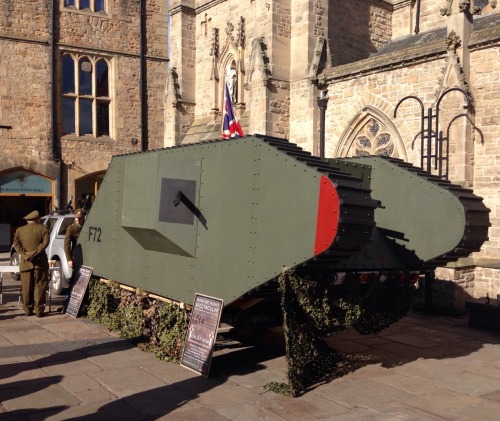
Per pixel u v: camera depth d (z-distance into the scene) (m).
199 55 19.92
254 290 5.61
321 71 14.65
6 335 7.68
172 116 19.86
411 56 11.89
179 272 6.61
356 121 13.55
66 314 9.16
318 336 5.91
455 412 5.07
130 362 6.41
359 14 16.66
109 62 21.02
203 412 4.92
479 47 10.71
